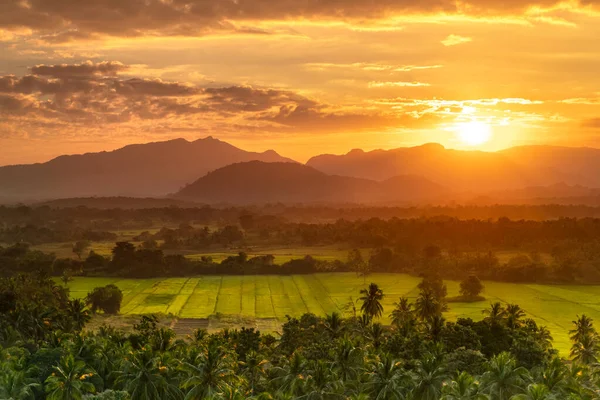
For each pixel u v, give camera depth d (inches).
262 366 4057.6
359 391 3427.7
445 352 4200.3
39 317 5059.1
